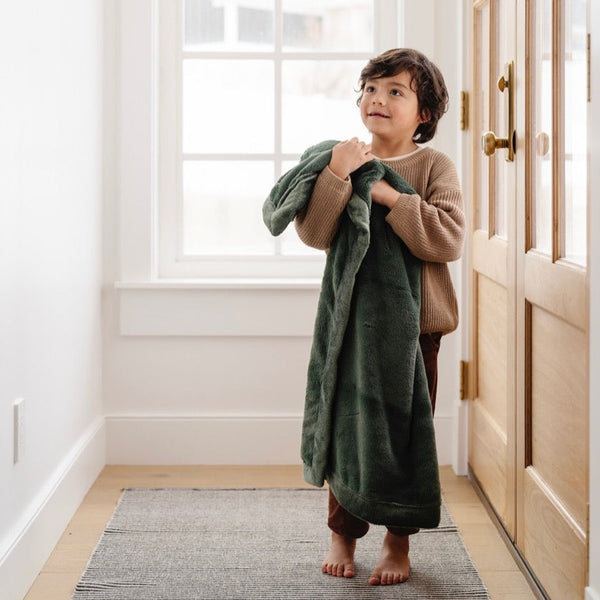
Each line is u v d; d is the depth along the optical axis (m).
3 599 1.83
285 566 2.15
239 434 3.01
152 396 3.01
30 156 2.05
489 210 2.54
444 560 2.18
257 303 2.98
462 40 2.84
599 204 1.53
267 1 3.11
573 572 1.71
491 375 2.56
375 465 1.92
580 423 1.70
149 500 2.62
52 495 2.24
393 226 1.94
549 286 1.87
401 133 2.06
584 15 1.70
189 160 3.12
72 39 2.48
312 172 1.96
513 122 2.20
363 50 3.13
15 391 1.96
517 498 2.16
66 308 2.45
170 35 3.07
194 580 2.07
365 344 1.93
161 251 3.12
